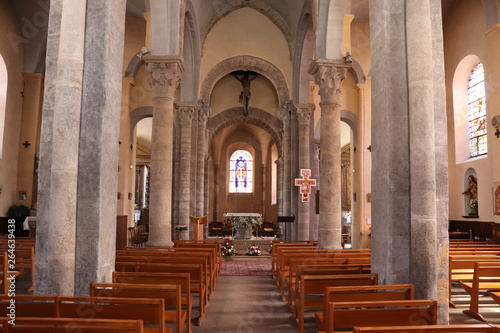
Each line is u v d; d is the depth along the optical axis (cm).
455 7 1678
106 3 633
